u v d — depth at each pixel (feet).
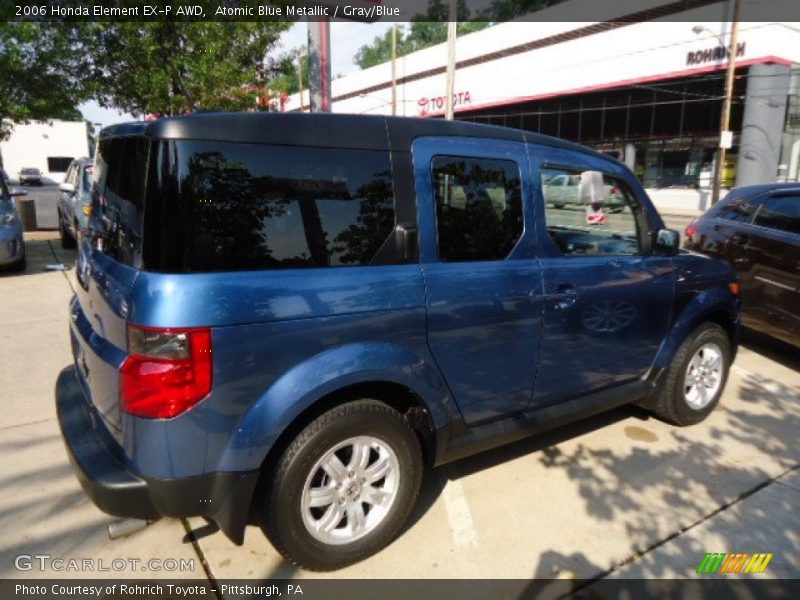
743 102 88.69
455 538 9.63
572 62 112.16
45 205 73.56
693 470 11.87
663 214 86.63
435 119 9.70
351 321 8.27
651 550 9.43
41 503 10.30
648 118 105.70
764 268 18.19
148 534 9.61
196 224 7.38
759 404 15.38
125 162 8.10
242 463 7.62
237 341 7.42
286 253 7.96
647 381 13.09
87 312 9.22
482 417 10.26
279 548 8.29
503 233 10.13
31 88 36.14
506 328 9.99
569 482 11.35
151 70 33.17
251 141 7.79
